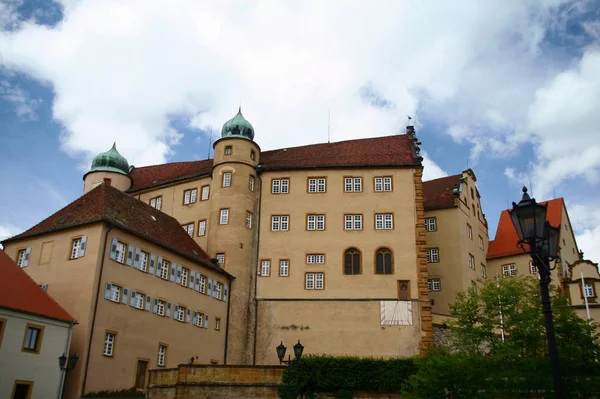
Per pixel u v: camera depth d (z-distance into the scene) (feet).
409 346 165.89
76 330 126.00
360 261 177.06
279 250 183.01
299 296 176.65
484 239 234.79
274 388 114.83
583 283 174.91
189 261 162.71
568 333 84.58
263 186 191.42
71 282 132.36
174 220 186.60
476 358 93.71
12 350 111.34
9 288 117.60
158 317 147.02
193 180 198.70
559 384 46.80
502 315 109.29
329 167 188.44
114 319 132.77
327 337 170.60
